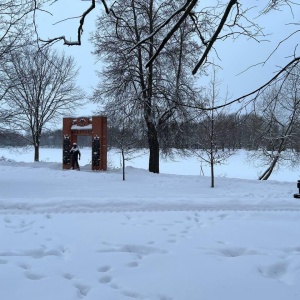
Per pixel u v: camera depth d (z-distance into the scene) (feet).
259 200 38.19
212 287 17.28
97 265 20.08
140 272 19.15
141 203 36.40
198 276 18.56
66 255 22.03
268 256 21.57
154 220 30.78
